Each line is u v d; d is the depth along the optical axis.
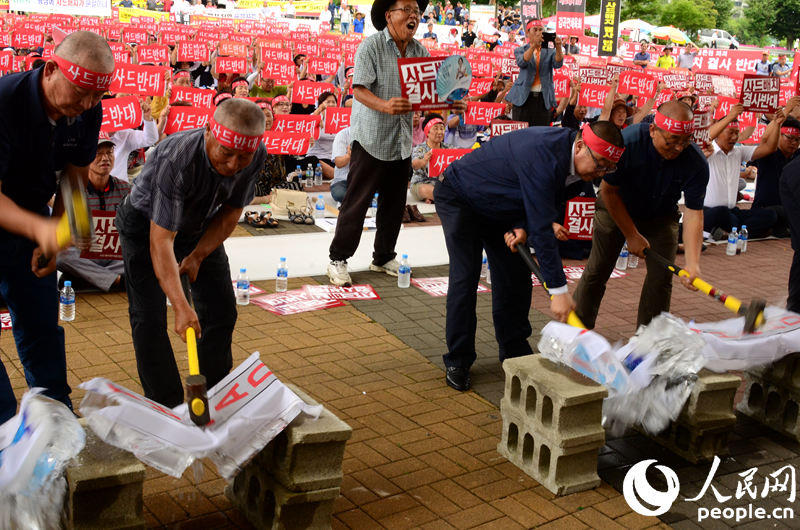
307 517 3.17
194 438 2.94
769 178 9.52
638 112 11.11
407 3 6.07
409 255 7.76
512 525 3.47
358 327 5.80
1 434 2.99
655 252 4.98
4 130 3.25
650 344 4.12
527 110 10.80
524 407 3.88
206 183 3.47
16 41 14.55
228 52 13.57
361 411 4.47
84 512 2.76
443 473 3.87
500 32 33.47
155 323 3.82
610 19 16.50
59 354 3.92
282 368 4.98
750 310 4.32
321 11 31.53
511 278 4.84
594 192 7.77
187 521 3.35
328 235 8.14
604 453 4.16
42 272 3.54
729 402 4.10
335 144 9.04
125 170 7.16
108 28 16.75
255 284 6.57
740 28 70.06
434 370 5.12
